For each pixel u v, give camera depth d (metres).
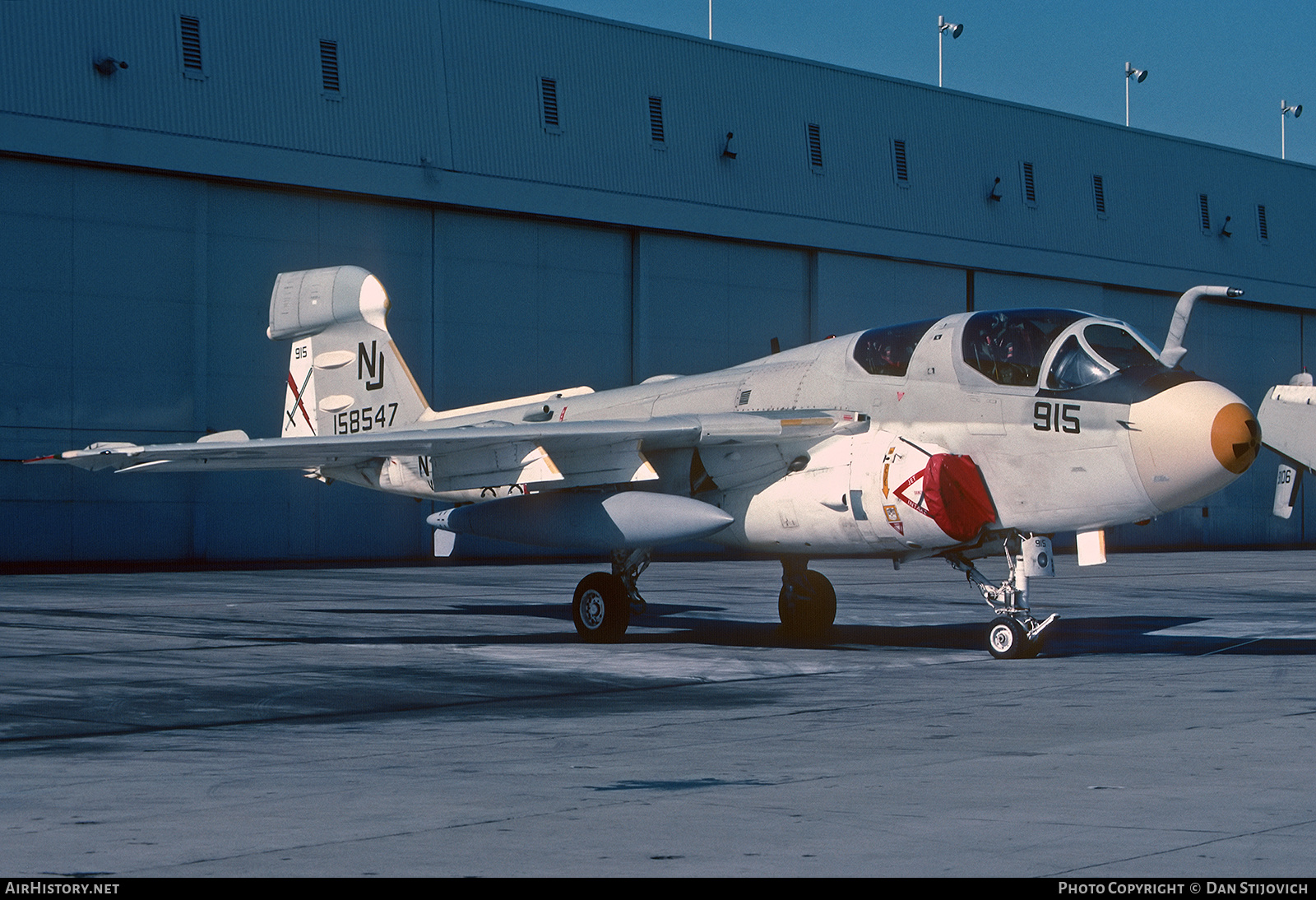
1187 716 8.31
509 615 17.62
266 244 34.00
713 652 12.93
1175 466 10.95
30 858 4.83
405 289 35.72
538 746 7.41
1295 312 53.34
